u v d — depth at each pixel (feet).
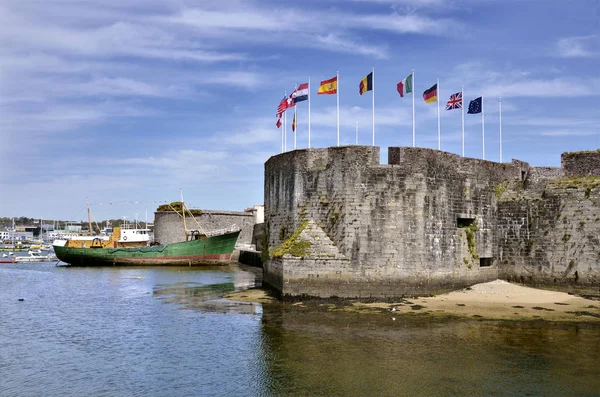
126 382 61.36
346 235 109.91
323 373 62.23
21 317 101.50
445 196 115.34
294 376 61.36
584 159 123.24
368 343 75.00
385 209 109.91
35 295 132.46
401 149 111.55
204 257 235.61
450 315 93.50
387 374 61.57
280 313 97.25
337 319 91.09
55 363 69.62
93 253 234.79
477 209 121.60
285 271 108.99
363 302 105.40
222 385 59.36
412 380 59.52
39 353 74.69
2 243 609.01
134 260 234.58
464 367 64.03
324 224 113.19
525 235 122.31
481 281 121.08
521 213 123.24
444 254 114.01
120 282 161.38
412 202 110.52
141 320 96.63
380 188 110.32
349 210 110.42
